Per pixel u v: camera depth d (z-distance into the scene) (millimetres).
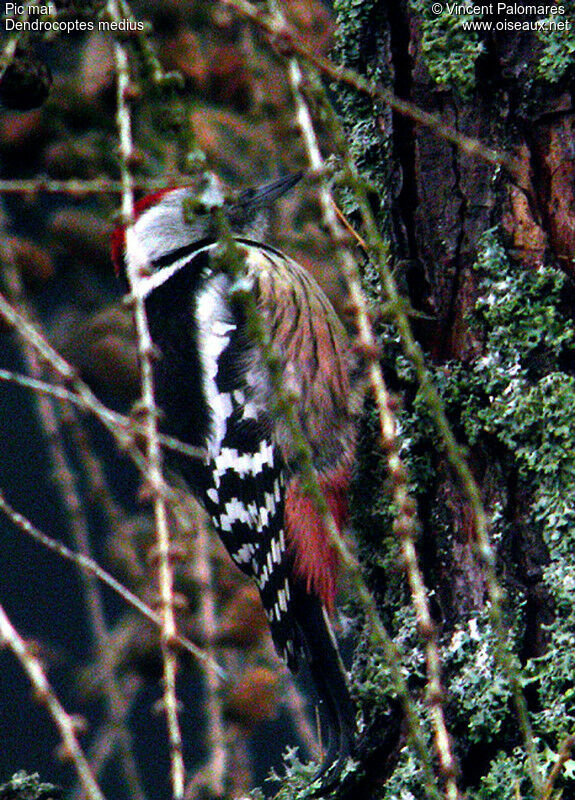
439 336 5711
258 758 9812
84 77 7273
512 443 5285
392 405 3824
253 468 7004
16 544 11172
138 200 7906
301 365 7117
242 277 3816
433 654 3717
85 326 7461
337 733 6059
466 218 5633
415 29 5844
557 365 5305
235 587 7301
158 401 7375
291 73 3854
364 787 5590
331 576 6668
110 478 9445
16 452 11359
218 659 7098
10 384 11164
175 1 7539
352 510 6254
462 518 5523
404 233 5875
